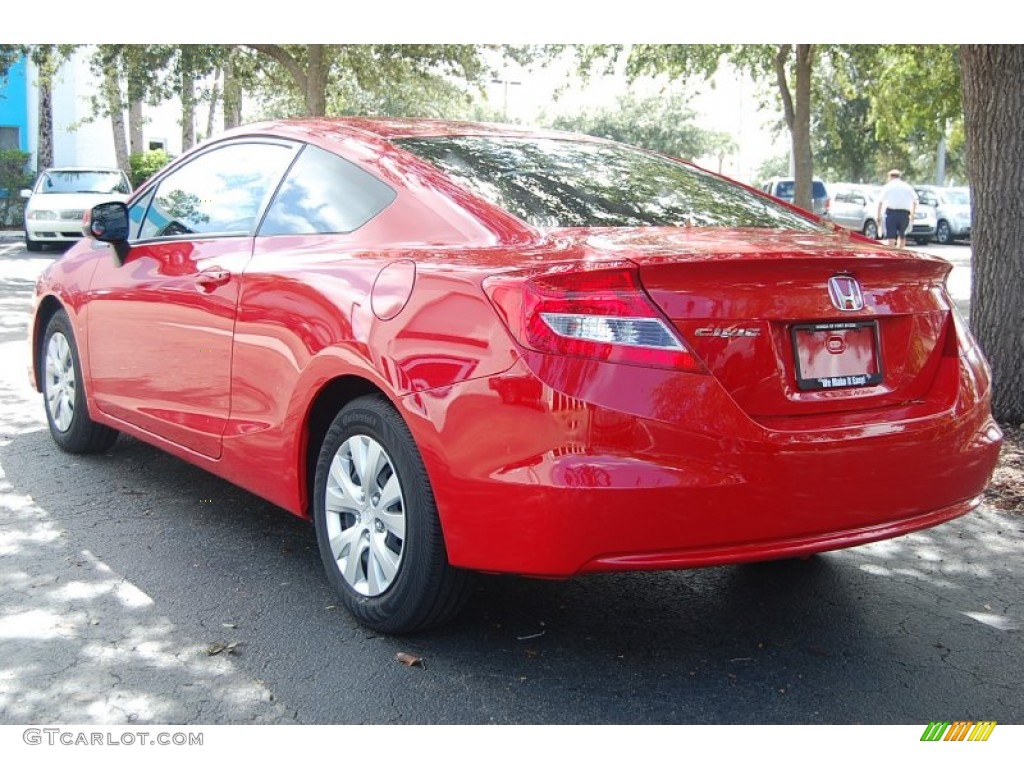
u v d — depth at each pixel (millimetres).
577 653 3465
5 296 13383
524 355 2939
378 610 3463
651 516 2885
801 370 3139
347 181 3941
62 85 34969
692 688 3248
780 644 3580
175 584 3961
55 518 4680
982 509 5086
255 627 3596
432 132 4152
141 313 4742
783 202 4305
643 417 2891
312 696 3137
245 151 4582
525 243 3311
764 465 2979
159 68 22156
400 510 3379
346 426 3547
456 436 3062
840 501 3100
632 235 3371
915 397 3400
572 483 2857
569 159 4109
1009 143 6180
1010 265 6262
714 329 2994
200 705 3074
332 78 26797
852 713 3117
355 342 3438
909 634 3686
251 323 3986
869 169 55844
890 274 3338
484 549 3047
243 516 4762
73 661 3326
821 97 28312
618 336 2910
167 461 5625
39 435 6133
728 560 2996
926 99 25328
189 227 4691
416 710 3070
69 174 22172
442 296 3195
